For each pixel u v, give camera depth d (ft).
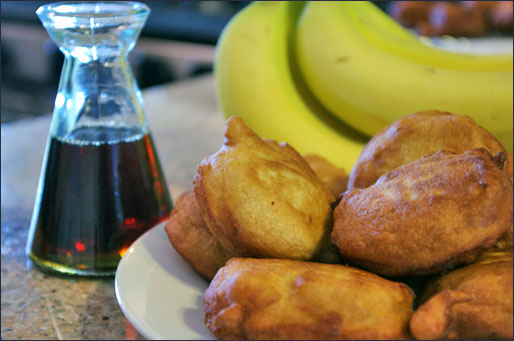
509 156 1.09
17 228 1.55
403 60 1.53
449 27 3.24
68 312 1.23
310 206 1.02
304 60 1.63
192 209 1.10
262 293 0.89
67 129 1.29
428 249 0.91
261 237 0.98
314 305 0.88
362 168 1.10
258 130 1.59
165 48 3.93
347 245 0.95
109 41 1.28
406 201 0.93
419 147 1.06
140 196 1.30
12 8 4.31
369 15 1.82
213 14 4.16
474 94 1.45
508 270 0.90
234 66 1.61
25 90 4.25
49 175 1.30
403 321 0.89
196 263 1.07
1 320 1.20
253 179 0.99
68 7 1.34
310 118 1.64
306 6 1.69
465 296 0.88
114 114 1.30
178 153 2.01
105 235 1.28
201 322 0.95
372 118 1.55
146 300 1.00
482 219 0.90
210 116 2.43
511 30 3.29
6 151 2.04
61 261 1.31
